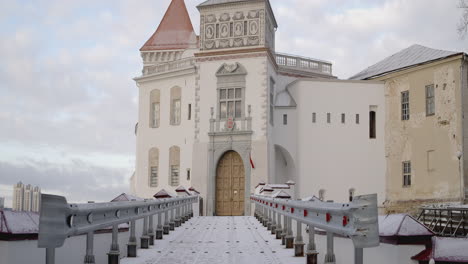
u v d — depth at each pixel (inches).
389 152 1839.3
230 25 1743.4
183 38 2269.9
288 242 621.3
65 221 302.0
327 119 1831.9
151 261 519.5
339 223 320.5
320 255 489.1
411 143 1759.4
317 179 1800.0
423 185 1706.4
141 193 1921.8
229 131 1705.2
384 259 332.8
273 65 1839.3
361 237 266.2
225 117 1720.0
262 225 1016.2
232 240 725.3
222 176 1722.4
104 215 402.3
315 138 1815.9
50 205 283.6
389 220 339.3
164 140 1877.5
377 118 1861.5
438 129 1667.1
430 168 1688.0
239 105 1711.4
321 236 487.8
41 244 276.5
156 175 1894.7
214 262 515.2
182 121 1825.8
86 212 341.7
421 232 320.2
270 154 1718.8
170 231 869.2
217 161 1718.8
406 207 1756.9
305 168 1797.5
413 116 1756.9
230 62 1727.4
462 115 1594.5
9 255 341.7
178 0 2374.5
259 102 1690.5
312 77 2028.8
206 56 1752.0
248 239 739.4
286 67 1952.5
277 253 577.6
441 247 307.4
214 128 1726.1
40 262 366.9
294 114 1815.9
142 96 1963.6
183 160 1807.3
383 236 328.5
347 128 1836.9
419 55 1872.5
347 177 1817.2
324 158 1812.3
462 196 1573.6
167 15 2354.8
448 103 1636.3
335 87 1846.7
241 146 1691.7
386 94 1862.7
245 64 1713.8
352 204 281.6
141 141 1943.9
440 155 1656.0
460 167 1583.4
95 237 466.6
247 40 1720.0
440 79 1668.3
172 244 671.8
